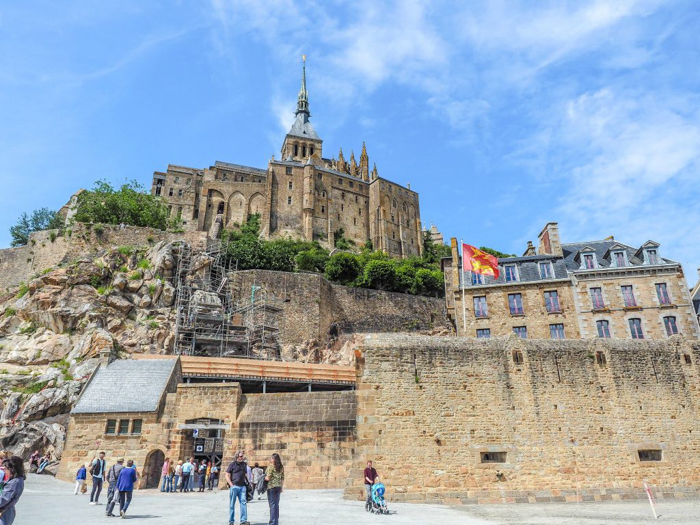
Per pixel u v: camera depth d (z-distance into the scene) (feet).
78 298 152.46
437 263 394.11
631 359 80.69
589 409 76.13
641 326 125.39
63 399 114.21
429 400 73.67
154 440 94.07
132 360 114.93
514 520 52.21
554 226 146.30
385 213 393.91
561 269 136.46
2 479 38.34
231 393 96.78
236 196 371.56
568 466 72.08
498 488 69.62
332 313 199.72
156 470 96.68
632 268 130.11
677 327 123.44
